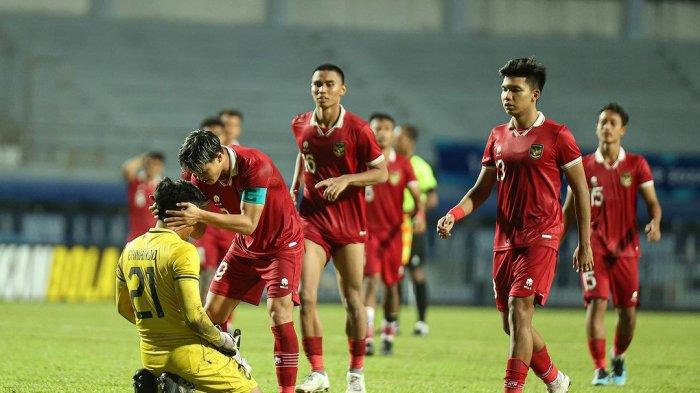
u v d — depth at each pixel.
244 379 21.14
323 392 28.77
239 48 135.75
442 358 41.28
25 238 87.44
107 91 125.31
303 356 40.34
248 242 25.92
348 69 134.50
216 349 20.97
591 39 144.62
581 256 25.56
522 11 147.50
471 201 26.66
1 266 76.50
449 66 137.12
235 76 131.50
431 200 54.06
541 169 25.19
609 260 34.16
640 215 95.56
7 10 137.38
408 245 53.72
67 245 89.06
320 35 139.38
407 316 72.56
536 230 25.14
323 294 89.44
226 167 23.88
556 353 44.97
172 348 20.70
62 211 89.88
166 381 20.70
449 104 130.25
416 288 54.62
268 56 135.12
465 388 31.38
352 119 29.25
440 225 26.02
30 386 29.16
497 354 43.50
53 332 48.00
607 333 58.34
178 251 20.41
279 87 130.12
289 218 26.02
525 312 24.69
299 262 26.17
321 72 28.89
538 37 143.50
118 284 21.50
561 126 25.31
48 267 78.50
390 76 134.25
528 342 24.52
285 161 116.12
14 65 123.44
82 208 89.81
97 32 134.38
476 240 92.31
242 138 118.31
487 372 36.22
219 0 142.12
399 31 141.38
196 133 23.09
